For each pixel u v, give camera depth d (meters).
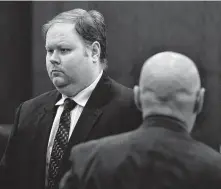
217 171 3.90
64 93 5.63
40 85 12.15
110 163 3.96
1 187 5.92
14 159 5.88
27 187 5.74
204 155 3.96
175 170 3.86
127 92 5.78
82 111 5.58
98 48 5.61
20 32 12.38
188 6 11.60
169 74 3.97
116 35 11.82
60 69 5.45
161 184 3.83
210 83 11.57
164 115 4.05
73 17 5.51
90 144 4.20
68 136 5.54
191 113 4.08
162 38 11.72
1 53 12.36
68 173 4.23
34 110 5.93
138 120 5.60
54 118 5.77
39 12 12.03
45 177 5.60
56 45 5.43
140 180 3.86
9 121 12.44
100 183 3.91
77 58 5.44
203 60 11.62
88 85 5.65
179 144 3.97
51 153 5.55
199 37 11.62
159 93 4.00
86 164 4.04
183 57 4.09
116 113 5.58
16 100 12.48
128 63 11.80
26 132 5.83
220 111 11.56
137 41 11.77
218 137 11.54
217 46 11.54
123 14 11.77
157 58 4.07
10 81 12.43
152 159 3.90
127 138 4.08
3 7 12.27
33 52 12.16
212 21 11.54
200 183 3.84
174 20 11.66
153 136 4.01
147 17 11.73
